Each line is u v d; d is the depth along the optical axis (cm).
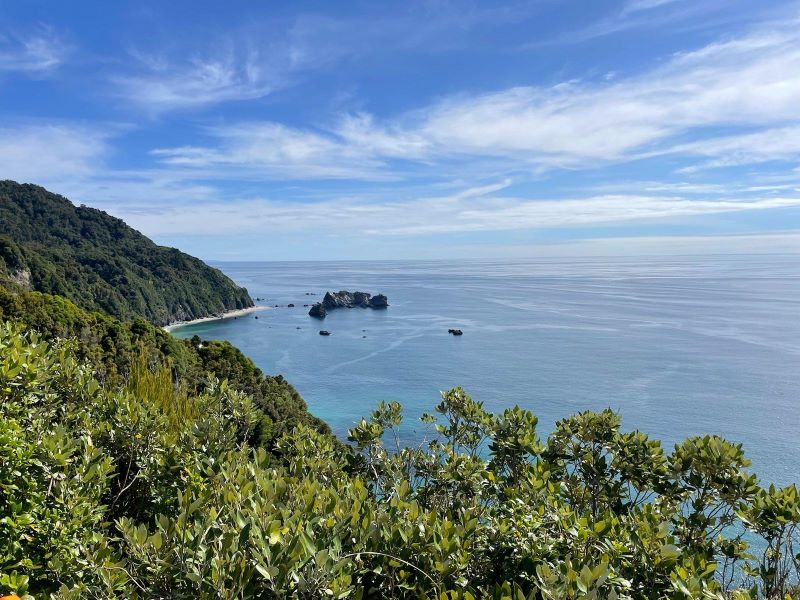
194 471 733
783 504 596
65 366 942
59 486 627
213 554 371
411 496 722
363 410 6125
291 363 8719
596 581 366
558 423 830
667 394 6081
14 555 532
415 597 420
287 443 892
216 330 12750
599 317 13600
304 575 340
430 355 9038
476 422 879
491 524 526
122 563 468
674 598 400
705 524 659
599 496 748
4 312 3844
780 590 567
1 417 618
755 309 14512
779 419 5066
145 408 933
